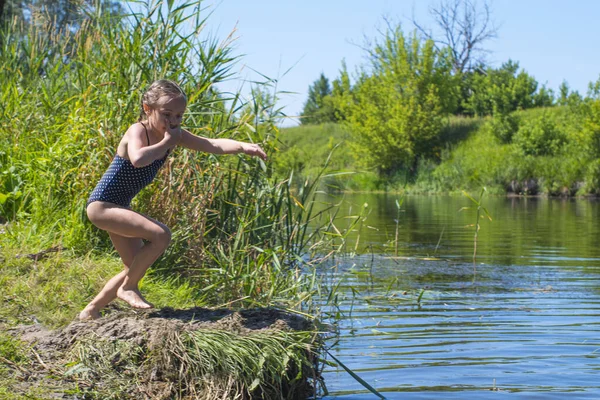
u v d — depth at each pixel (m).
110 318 4.50
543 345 5.75
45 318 4.62
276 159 7.96
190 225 6.30
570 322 6.54
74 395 3.77
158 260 6.16
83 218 6.24
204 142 4.57
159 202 6.21
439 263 10.18
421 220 17.47
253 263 6.11
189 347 4.17
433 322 6.55
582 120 31.83
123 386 3.95
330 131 45.91
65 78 7.86
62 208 6.55
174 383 4.05
